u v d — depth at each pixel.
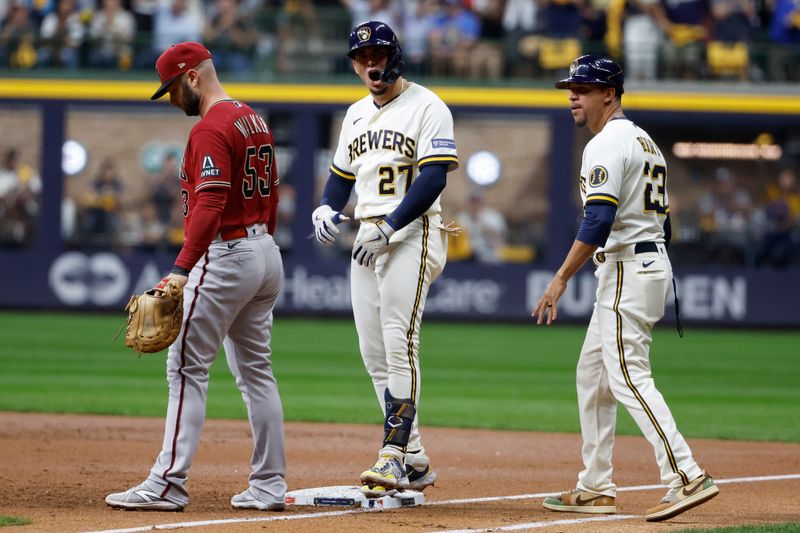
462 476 24.62
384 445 19.88
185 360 18.72
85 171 86.00
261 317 19.45
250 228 18.97
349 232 75.19
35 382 41.78
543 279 73.56
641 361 18.94
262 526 17.50
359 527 17.58
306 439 30.12
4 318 69.19
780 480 24.28
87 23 75.81
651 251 18.95
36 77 74.69
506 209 86.88
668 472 18.42
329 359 51.56
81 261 74.44
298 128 74.62
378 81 19.72
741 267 73.81
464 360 52.72
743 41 74.94
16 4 76.12
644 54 74.75
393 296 19.91
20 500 19.89
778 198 77.94
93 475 23.28
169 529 17.03
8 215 78.81
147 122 86.25
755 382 46.31
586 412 19.78
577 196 80.38
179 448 18.77
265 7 76.50
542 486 23.27
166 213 78.25
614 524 18.22
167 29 76.25
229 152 18.42
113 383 42.06
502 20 76.62
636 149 18.89
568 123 74.00
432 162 19.53
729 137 81.25
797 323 72.44
